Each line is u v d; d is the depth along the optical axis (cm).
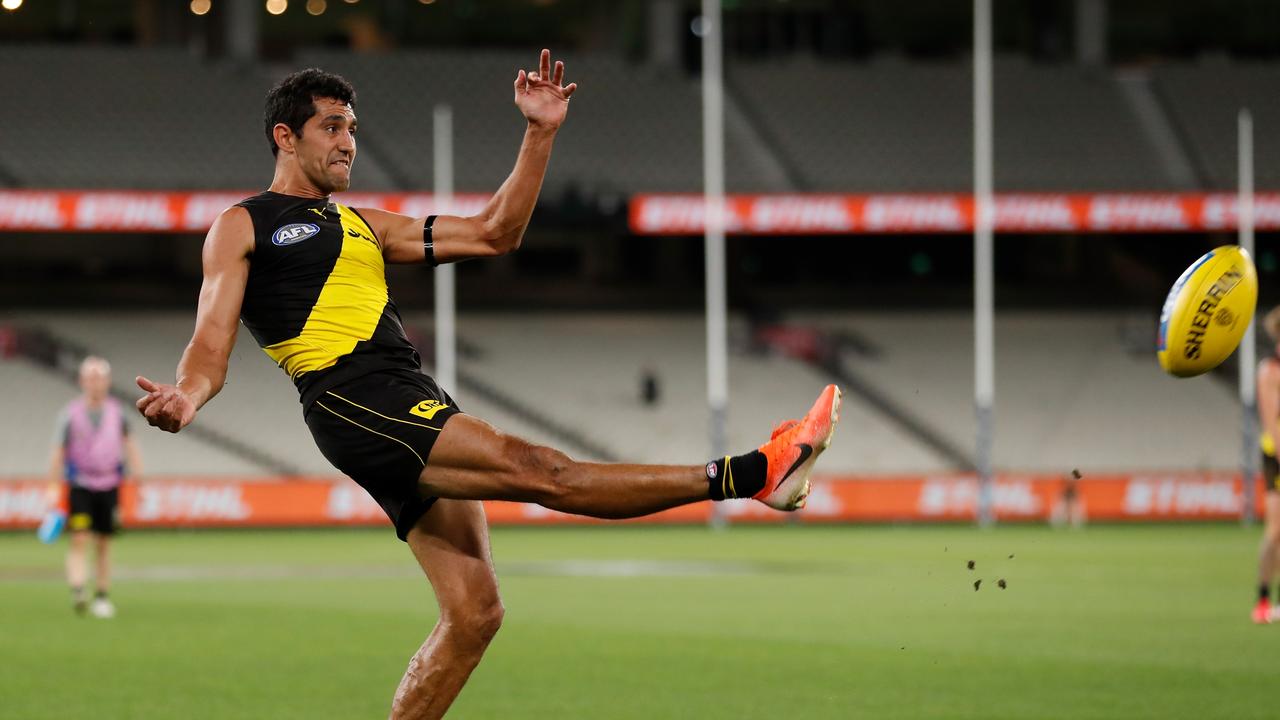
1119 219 13238
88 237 15162
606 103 15912
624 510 1878
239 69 15988
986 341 12194
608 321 15188
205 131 15125
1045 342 15038
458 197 12912
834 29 17050
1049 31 17012
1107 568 7731
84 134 14912
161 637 4700
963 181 15300
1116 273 16088
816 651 4272
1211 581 6869
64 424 5384
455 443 1905
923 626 4972
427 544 2105
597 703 3291
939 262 16238
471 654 2100
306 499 11894
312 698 3384
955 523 12412
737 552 9206
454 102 15700
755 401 14350
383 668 3928
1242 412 13862
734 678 3706
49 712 3178
